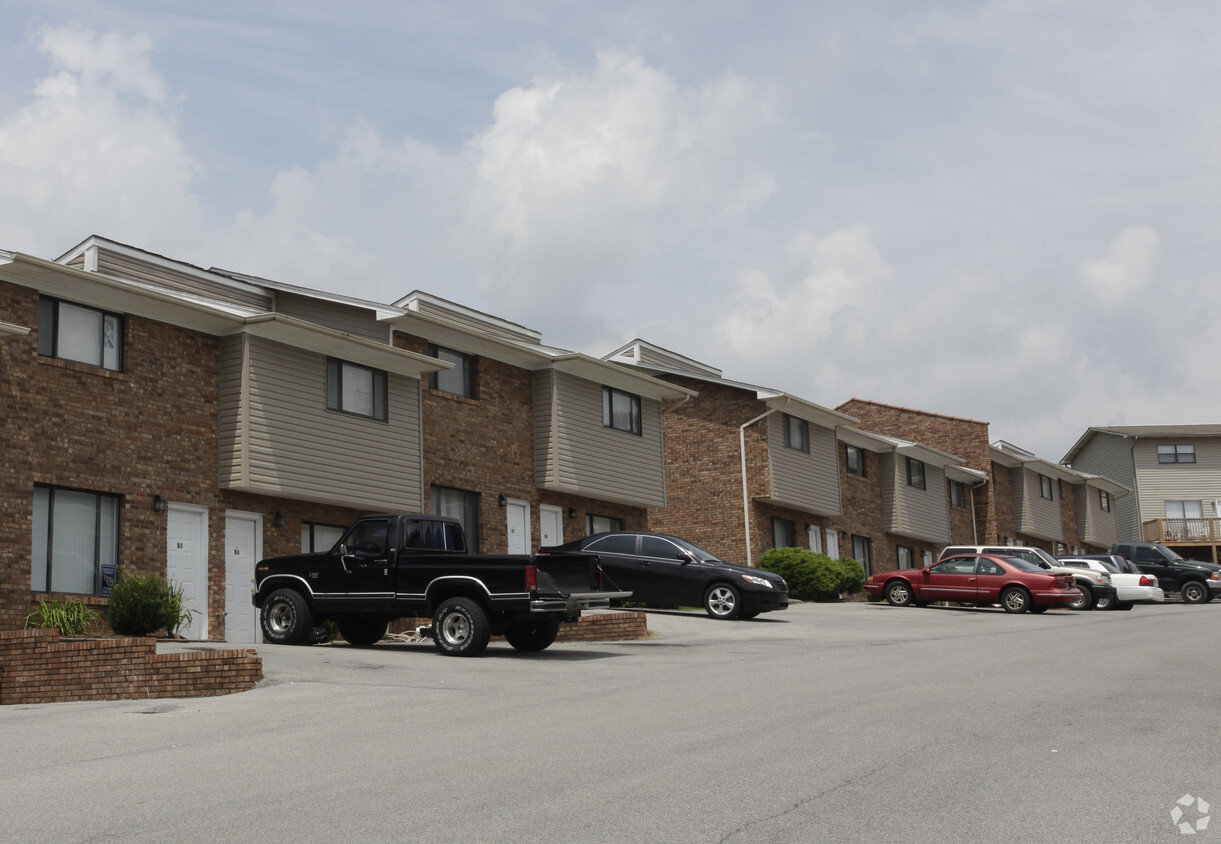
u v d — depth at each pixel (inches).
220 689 535.2
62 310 770.8
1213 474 2623.0
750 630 885.2
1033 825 256.2
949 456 1841.8
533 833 250.5
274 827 258.7
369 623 755.4
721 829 252.8
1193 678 538.0
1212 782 300.7
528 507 1136.8
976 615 1150.3
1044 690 490.9
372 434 952.3
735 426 1428.4
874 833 249.4
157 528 808.3
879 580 1317.7
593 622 803.4
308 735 390.9
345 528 952.3
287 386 885.8
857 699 461.1
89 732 412.2
